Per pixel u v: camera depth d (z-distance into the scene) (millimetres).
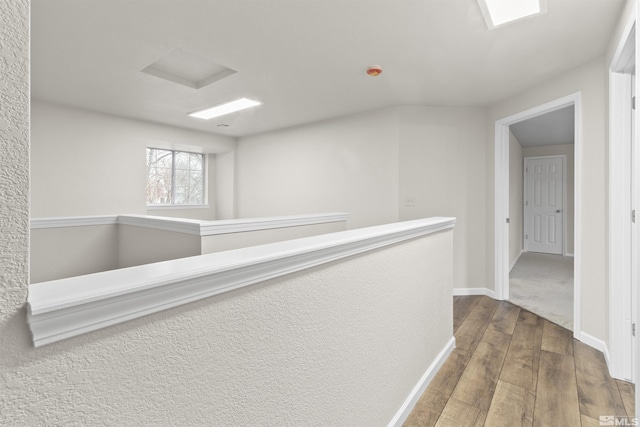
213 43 2096
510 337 2445
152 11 1741
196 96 3105
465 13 1781
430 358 1886
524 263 5242
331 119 4016
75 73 2547
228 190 5145
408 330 1606
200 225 1784
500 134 3371
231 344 722
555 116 4090
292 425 896
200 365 660
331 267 1044
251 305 766
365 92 3057
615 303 1910
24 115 420
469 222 3543
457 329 2604
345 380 1126
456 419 1534
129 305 533
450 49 2186
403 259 1546
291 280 883
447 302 2152
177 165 4992
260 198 4805
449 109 3525
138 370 560
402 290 1540
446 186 3529
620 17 1758
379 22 1871
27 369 438
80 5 1680
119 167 3814
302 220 2449
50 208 3340
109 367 522
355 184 3844
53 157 3350
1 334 413
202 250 1795
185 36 2006
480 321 2777
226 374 713
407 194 3525
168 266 659
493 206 3428
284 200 4516
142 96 3100
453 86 2891
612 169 1964
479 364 2037
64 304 454
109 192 3734
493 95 3135
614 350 1896
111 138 3750
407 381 1599
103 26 1878
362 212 3795
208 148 4805
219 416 702
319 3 1688
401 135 3510
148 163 4707
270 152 4664
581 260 2363
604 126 2174
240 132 4695
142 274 592
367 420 1261
